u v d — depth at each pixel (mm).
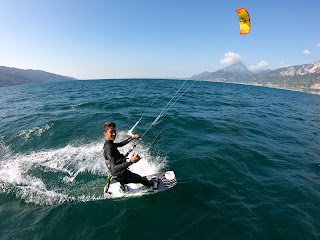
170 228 4785
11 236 4605
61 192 6227
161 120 13562
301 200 5832
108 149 5027
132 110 16844
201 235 4582
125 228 4773
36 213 5312
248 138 10836
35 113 16625
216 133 11383
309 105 29891
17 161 8250
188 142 9906
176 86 45875
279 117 17297
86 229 4766
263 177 7004
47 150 9266
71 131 11555
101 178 6984
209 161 7945
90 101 21500
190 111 16859
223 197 5863
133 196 5902
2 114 17516
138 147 9336
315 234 4641
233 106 20828
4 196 6047
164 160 8117
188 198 5820
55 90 40219
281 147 9859
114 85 48875
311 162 8367
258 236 4559
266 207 5480
